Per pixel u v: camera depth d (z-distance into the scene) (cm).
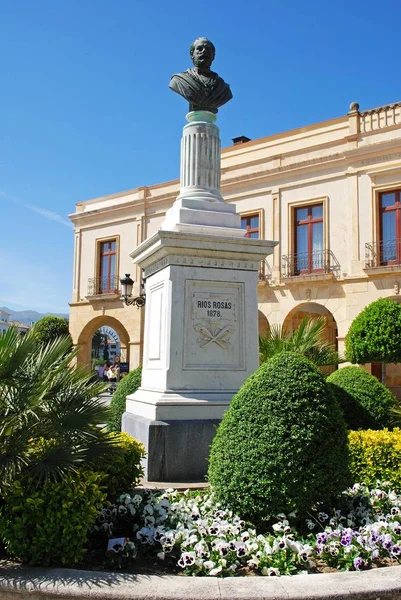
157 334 670
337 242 2272
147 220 2952
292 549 370
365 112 2227
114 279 3028
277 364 454
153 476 585
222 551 361
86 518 370
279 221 2428
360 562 358
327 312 2386
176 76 741
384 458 534
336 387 696
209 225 673
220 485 437
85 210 3225
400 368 2184
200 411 610
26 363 426
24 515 361
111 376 2800
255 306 664
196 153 718
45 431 404
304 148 2378
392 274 2108
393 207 2164
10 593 324
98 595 311
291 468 415
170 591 312
